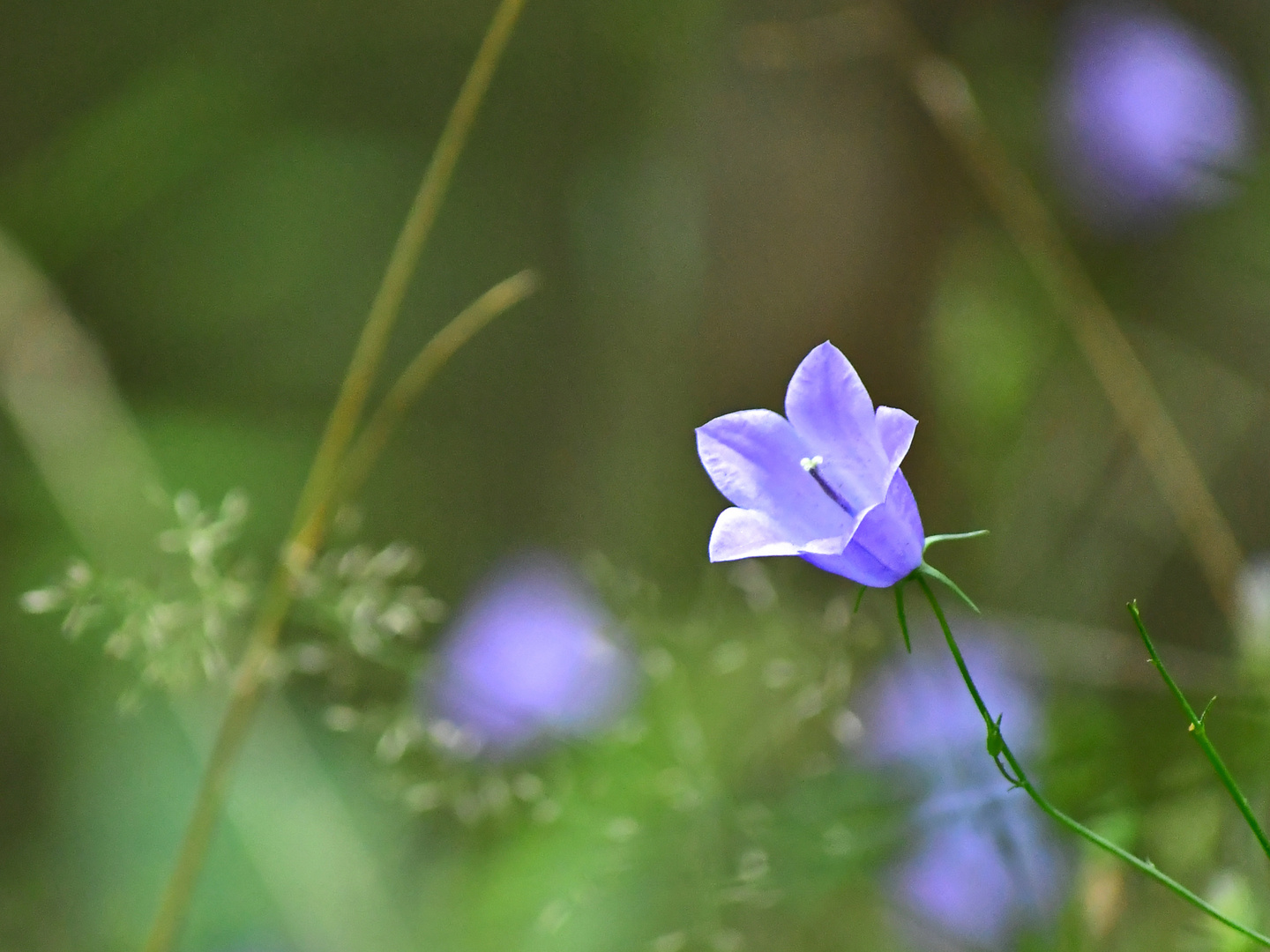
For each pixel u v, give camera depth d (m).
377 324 0.62
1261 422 0.82
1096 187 0.81
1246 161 0.79
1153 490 0.76
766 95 0.88
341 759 0.74
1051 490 0.77
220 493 1.01
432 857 0.70
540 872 0.63
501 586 0.66
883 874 0.62
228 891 0.71
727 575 0.65
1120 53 0.79
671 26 1.03
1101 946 0.61
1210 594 0.74
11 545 0.91
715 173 0.91
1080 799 0.62
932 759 0.63
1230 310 0.82
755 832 0.62
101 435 0.81
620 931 0.62
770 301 0.90
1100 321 0.68
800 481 0.56
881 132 0.85
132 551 0.77
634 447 1.02
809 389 0.56
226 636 0.64
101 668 0.89
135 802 0.77
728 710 0.63
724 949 0.62
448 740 0.62
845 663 0.63
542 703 0.63
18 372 0.81
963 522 0.81
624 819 0.62
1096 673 0.65
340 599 0.62
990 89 0.82
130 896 0.74
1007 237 0.83
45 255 0.98
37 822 0.86
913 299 0.86
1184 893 0.55
